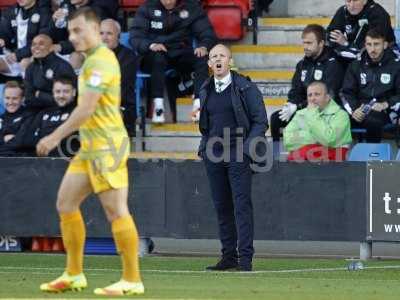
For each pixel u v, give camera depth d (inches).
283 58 2097.7
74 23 1082.7
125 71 1910.7
